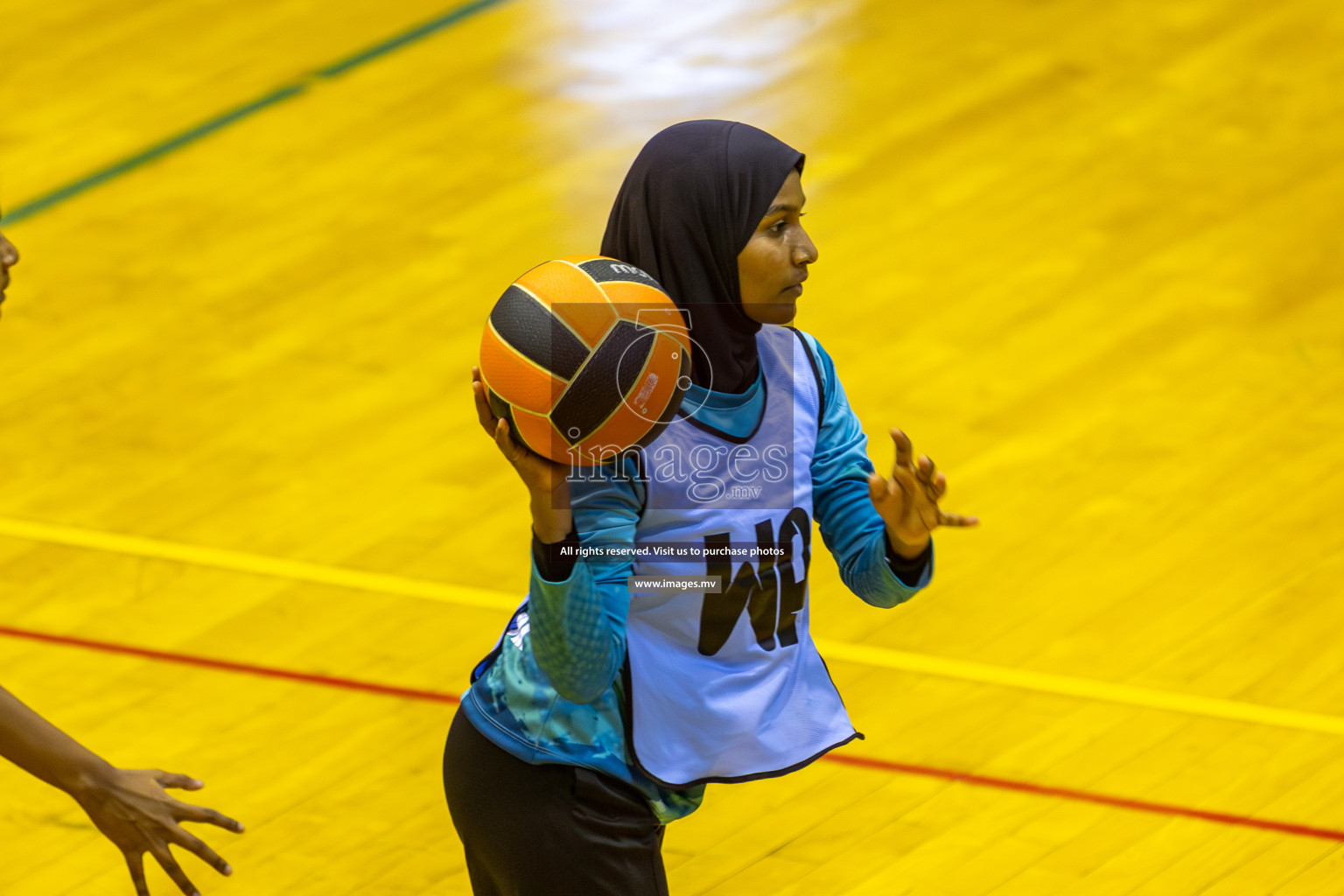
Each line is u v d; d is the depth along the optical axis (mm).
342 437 15414
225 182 20625
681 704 6867
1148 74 22359
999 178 19922
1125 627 12531
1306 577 13047
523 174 20500
